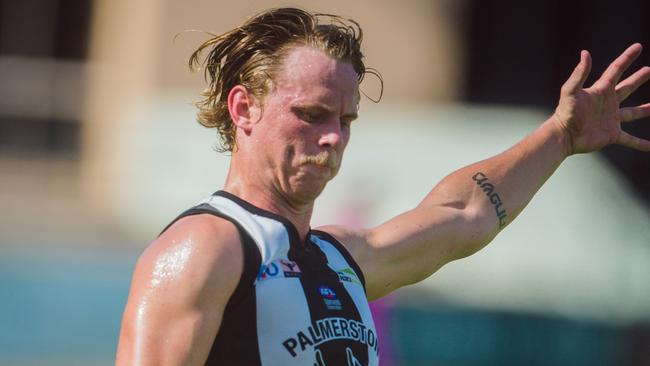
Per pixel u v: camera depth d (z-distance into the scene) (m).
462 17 56.38
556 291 38.03
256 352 9.23
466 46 56.50
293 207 9.98
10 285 33.28
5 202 46.44
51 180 51.31
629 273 39.91
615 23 57.97
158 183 47.47
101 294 33.69
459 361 31.72
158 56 52.62
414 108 53.75
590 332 33.03
